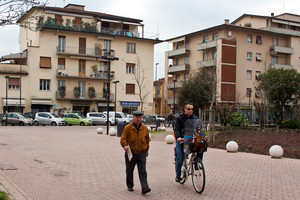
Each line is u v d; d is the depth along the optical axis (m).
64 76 47.53
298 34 55.66
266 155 12.77
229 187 7.33
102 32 51.16
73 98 48.06
